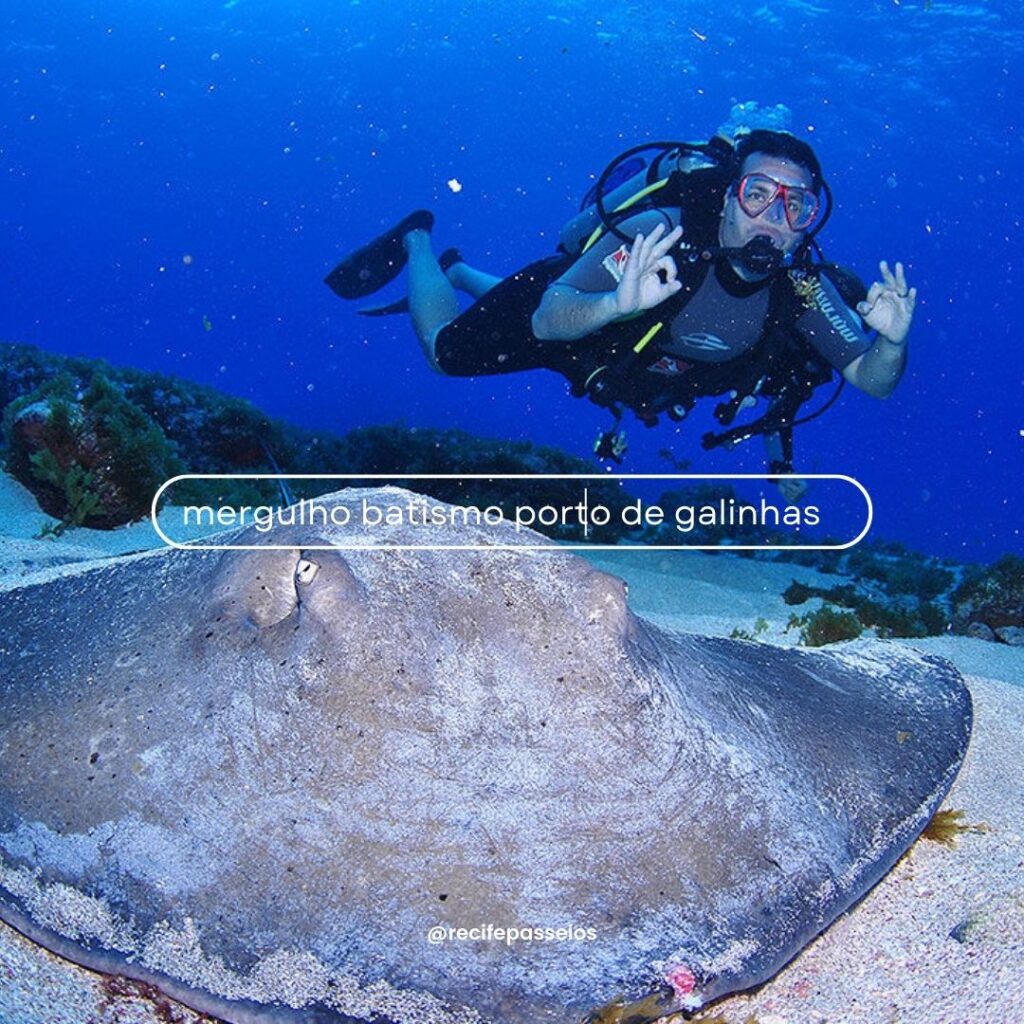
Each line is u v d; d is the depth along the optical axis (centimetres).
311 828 181
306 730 199
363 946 163
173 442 821
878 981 209
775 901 186
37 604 281
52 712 218
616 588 239
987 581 744
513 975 160
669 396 529
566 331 482
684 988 164
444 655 212
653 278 430
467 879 173
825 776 238
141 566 286
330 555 231
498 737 199
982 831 284
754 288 478
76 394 777
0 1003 171
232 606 235
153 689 218
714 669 277
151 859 179
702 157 504
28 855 185
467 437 1330
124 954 167
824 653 343
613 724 208
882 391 516
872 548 1365
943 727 295
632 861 182
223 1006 159
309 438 1223
